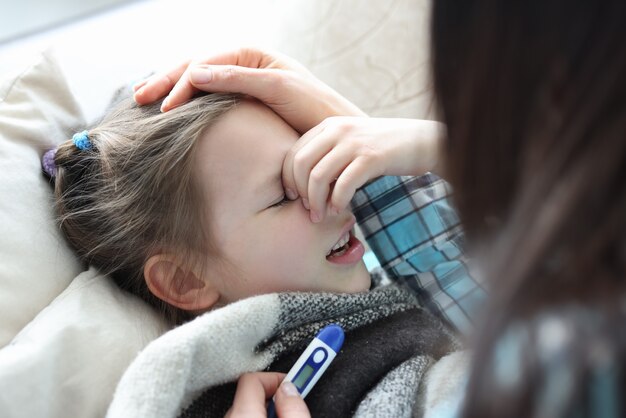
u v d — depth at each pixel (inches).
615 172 12.4
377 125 28.4
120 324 28.4
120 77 44.8
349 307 29.6
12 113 32.9
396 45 42.0
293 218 28.9
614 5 12.4
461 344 30.3
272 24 45.5
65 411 26.2
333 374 27.7
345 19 42.8
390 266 34.7
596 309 12.9
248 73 29.3
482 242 15.3
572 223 12.6
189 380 25.3
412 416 26.7
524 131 14.0
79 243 31.7
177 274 30.5
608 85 12.4
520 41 13.6
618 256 12.8
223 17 52.7
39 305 29.5
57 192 31.7
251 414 23.5
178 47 50.4
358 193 34.5
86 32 49.6
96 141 31.5
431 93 16.1
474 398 13.7
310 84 30.9
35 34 49.6
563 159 12.9
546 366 13.3
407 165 28.1
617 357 13.0
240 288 30.1
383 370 28.5
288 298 28.0
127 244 30.9
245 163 28.5
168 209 29.7
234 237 29.1
